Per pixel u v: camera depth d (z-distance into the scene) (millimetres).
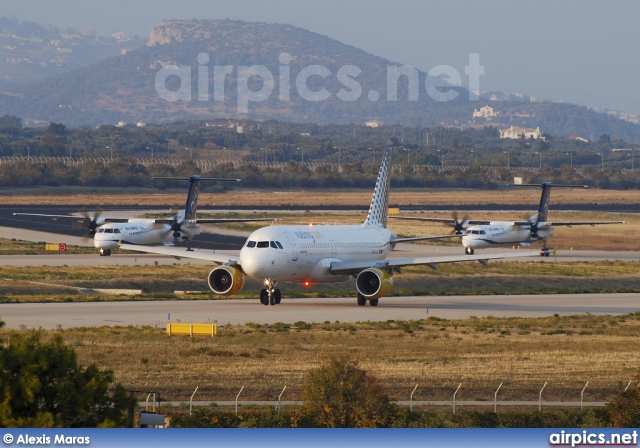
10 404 102562
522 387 173000
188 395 160875
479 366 191750
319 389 138000
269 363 190375
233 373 179500
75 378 106875
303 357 198125
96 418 107375
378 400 139125
